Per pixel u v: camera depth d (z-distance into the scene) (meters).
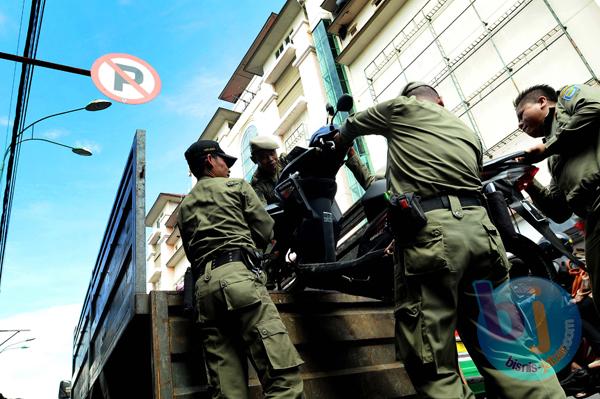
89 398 3.96
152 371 1.88
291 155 2.76
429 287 1.61
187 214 2.13
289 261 2.70
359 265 2.16
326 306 2.41
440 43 11.85
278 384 1.66
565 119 1.97
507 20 10.03
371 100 14.08
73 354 5.90
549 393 1.52
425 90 2.15
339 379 2.13
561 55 8.86
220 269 1.87
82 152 7.48
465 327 1.73
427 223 1.64
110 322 2.92
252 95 22.36
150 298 2.01
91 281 4.28
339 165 2.57
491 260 1.63
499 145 9.71
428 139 1.80
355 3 15.42
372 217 2.49
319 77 17.03
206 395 1.90
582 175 1.89
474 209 1.68
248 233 2.04
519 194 2.09
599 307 1.94
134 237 2.20
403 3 13.23
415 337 1.60
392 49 13.47
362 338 2.39
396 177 1.85
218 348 1.82
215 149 2.35
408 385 2.34
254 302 1.78
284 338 1.76
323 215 2.52
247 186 2.17
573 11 8.79
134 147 2.48
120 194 2.92
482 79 10.52
